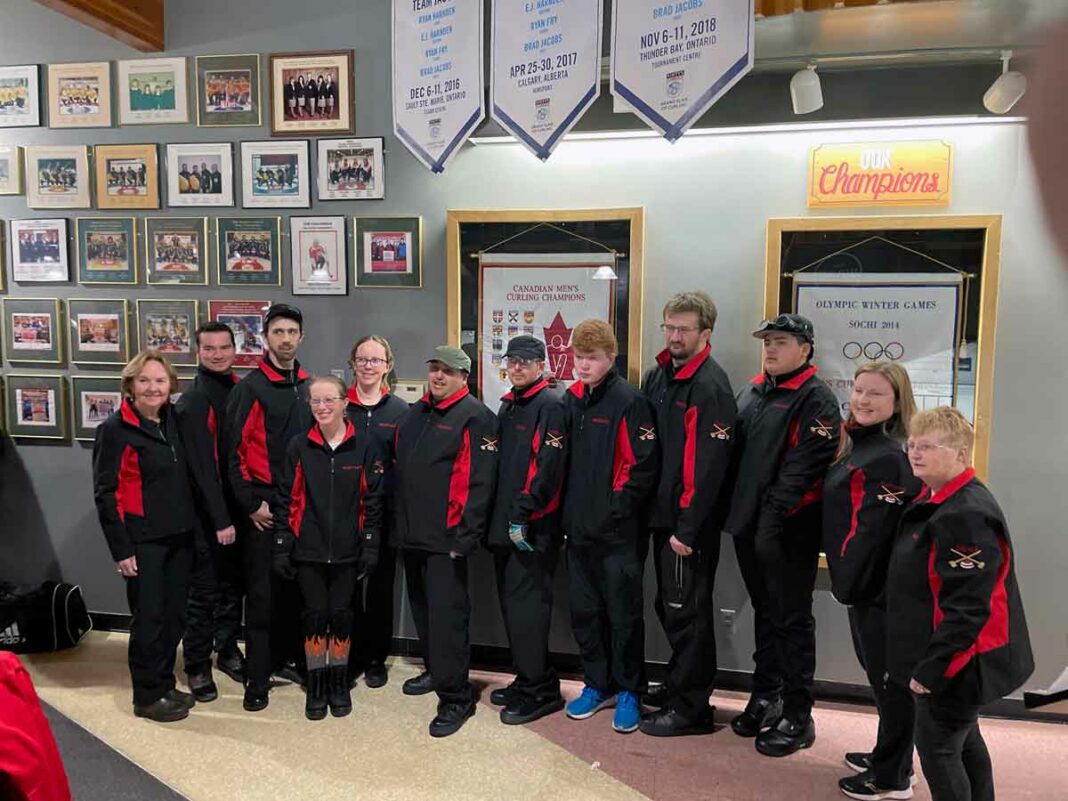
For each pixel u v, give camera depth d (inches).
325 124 138.4
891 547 90.8
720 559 129.0
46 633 141.1
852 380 122.4
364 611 131.0
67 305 149.6
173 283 146.2
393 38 123.6
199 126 142.7
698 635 112.0
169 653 119.1
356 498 117.4
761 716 113.9
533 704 118.6
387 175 137.6
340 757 108.0
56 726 116.3
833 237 121.6
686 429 109.4
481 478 113.8
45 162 147.8
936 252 118.2
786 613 107.7
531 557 116.9
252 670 121.8
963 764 81.5
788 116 116.6
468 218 133.3
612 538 113.0
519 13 112.9
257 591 121.5
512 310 133.9
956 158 117.1
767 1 98.3
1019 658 77.0
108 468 113.0
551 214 130.6
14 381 151.3
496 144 132.6
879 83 113.6
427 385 137.8
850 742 112.5
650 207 128.4
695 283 127.6
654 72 104.3
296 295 142.6
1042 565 118.8
